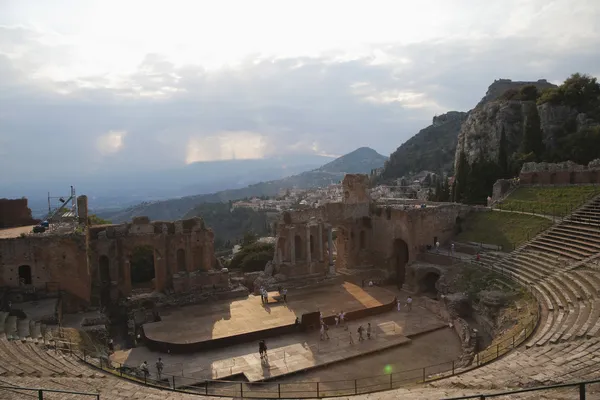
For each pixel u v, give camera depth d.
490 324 42.38
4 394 21.58
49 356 30.45
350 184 68.88
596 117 103.75
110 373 29.59
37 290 44.25
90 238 51.22
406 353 39.44
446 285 52.84
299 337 42.94
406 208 64.19
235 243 179.75
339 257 71.12
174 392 26.12
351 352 39.03
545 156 94.00
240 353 39.22
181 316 47.00
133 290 55.38
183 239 54.09
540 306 37.66
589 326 29.47
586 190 60.91
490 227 62.62
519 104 124.25
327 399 24.70
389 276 65.00
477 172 90.38
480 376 26.23
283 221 60.69
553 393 20.16
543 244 51.66
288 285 57.81
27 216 57.81
